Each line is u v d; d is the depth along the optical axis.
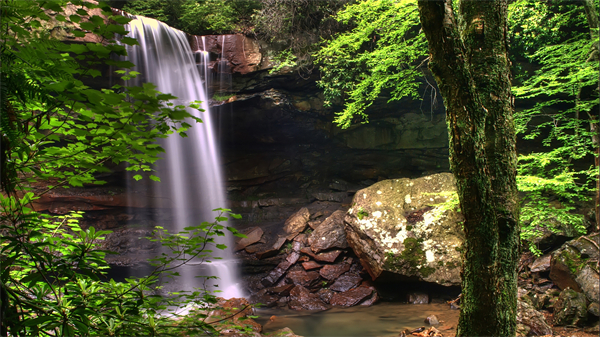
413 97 10.29
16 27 1.27
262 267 9.05
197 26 10.57
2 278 1.55
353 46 8.72
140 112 1.34
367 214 8.07
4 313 1.44
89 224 9.87
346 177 12.17
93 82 8.38
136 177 2.11
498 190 3.00
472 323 2.95
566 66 7.18
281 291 8.05
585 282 5.81
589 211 8.13
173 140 10.90
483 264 2.85
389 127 11.48
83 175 1.88
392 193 8.35
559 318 5.40
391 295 7.83
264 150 11.98
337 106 10.64
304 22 10.20
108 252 1.81
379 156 11.83
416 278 7.40
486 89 3.07
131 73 1.46
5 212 1.61
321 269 8.60
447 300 7.42
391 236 7.67
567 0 8.69
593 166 7.35
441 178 8.51
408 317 6.54
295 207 11.21
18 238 1.61
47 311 1.65
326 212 10.46
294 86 10.24
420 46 8.44
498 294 2.87
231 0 10.38
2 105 1.30
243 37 9.98
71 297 1.77
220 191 11.59
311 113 10.73
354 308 7.26
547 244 7.66
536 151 10.31
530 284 7.01
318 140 11.75
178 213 11.04
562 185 6.50
